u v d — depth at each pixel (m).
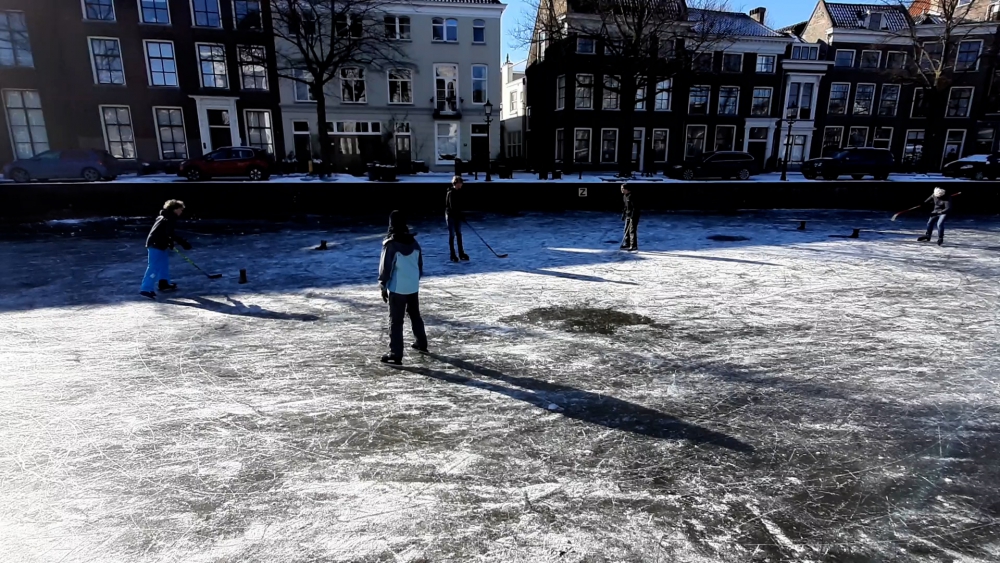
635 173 27.09
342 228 14.43
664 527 2.99
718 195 19.58
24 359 5.41
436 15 28.33
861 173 24.09
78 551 2.77
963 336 6.29
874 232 14.44
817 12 34.94
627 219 11.66
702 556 2.77
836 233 14.21
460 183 10.08
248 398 4.57
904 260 10.63
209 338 6.08
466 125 29.91
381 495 3.25
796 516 3.09
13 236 12.70
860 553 2.81
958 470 3.57
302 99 27.89
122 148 24.44
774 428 4.12
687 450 3.79
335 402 4.50
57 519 3.02
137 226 14.27
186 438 3.90
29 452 3.71
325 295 7.95
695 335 6.28
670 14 23.06
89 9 22.94
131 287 8.34
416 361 5.44
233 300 7.67
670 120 31.05
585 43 29.30
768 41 31.50
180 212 8.11
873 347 5.92
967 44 33.12
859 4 34.41
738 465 3.61
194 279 8.88
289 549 2.79
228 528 2.95
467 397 4.61
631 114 23.55
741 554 2.78
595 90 29.77
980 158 24.84
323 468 3.53
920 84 32.03
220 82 25.44
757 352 5.75
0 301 7.54
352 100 28.50
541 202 18.73
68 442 3.84
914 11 35.25
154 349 5.72
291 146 28.12
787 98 33.16
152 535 2.89
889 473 3.53
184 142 25.23
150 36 23.78
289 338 6.09
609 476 3.47
